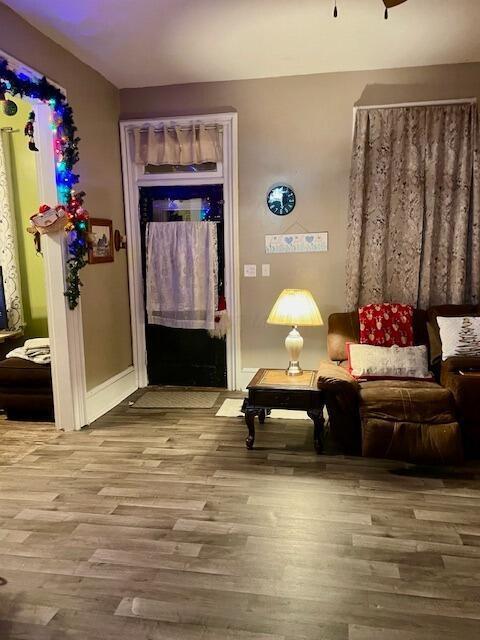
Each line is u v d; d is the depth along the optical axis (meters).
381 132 4.07
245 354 4.68
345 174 4.27
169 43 3.52
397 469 3.09
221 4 2.94
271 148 4.36
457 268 4.05
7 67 3.01
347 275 4.28
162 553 2.27
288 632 1.80
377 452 3.12
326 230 4.37
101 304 4.20
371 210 4.18
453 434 3.05
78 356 3.81
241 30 3.32
